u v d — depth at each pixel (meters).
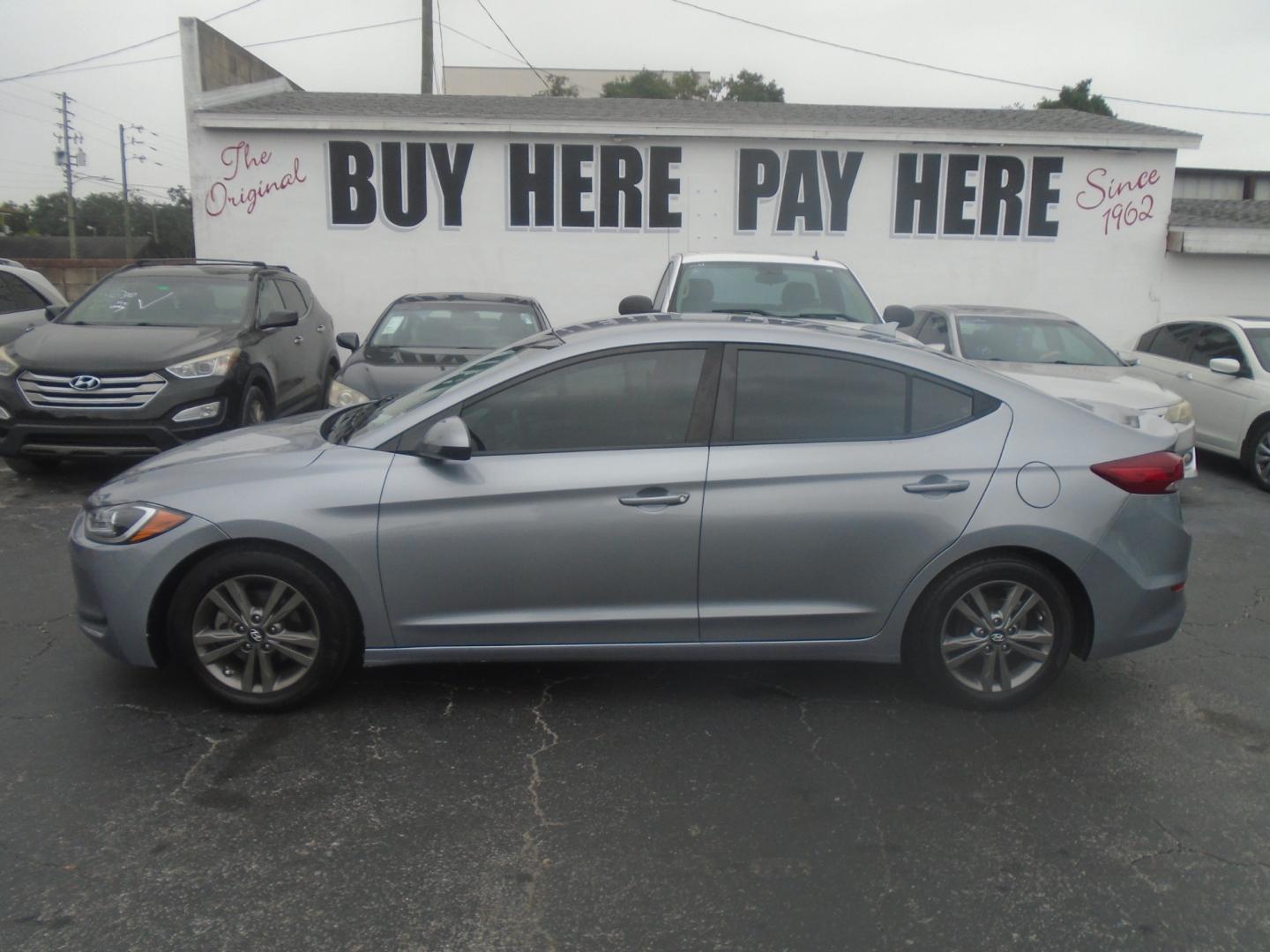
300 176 14.22
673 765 3.87
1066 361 9.31
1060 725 4.27
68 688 4.44
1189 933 2.94
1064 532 4.12
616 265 14.67
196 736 4.02
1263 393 9.38
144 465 4.49
